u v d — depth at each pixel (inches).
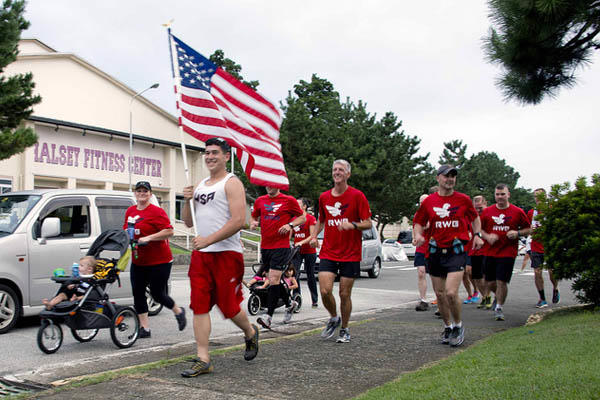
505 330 299.4
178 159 1626.5
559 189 332.5
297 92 1990.7
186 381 182.2
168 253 275.9
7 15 680.4
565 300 474.0
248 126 290.2
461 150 2930.6
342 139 1603.1
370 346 247.3
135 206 281.3
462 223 251.9
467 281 454.3
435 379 169.5
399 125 1827.0
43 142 1234.0
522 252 1489.9
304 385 179.2
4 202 321.4
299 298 396.2
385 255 1291.8
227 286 197.3
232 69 1806.1
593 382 145.9
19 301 296.5
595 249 308.5
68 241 316.8
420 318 349.7
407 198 1669.5
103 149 1382.9
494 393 143.7
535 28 277.3
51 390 172.1
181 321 281.9
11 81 699.4
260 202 335.0
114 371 196.9
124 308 259.4
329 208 257.9
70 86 1314.0
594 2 267.0
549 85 304.3
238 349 237.0
